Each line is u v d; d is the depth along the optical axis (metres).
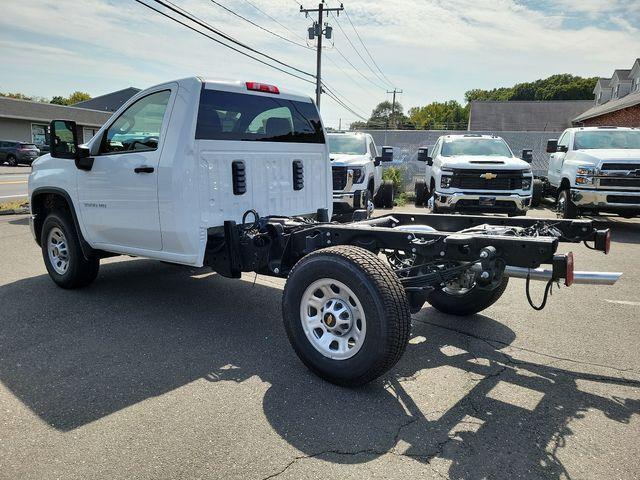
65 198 5.34
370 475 2.53
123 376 3.60
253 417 3.06
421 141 20.67
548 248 3.10
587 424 3.04
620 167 10.09
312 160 5.53
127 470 2.55
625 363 3.94
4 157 32.22
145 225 4.57
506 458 2.69
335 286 3.42
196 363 3.84
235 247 4.45
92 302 5.29
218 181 4.48
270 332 4.52
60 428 2.92
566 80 99.00
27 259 7.18
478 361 3.95
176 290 5.78
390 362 3.23
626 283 6.39
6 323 4.64
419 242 3.57
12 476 2.50
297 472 2.54
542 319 4.97
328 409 3.17
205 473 2.53
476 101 53.66
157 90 4.48
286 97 5.14
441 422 3.03
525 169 10.47
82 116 43.66
